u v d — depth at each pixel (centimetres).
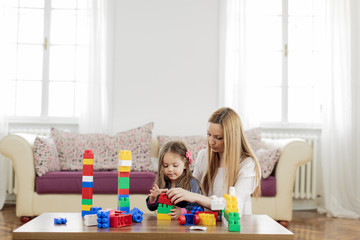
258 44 439
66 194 330
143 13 440
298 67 466
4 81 418
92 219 145
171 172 188
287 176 343
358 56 446
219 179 194
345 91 432
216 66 442
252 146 388
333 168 423
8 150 332
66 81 450
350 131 432
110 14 430
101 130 422
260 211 338
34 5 452
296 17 467
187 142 389
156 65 439
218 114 186
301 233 327
